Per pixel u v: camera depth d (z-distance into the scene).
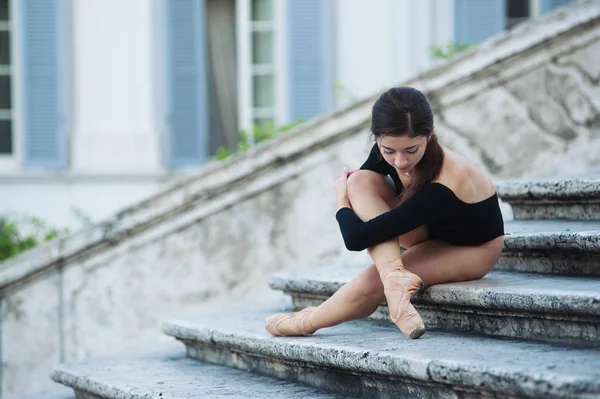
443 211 4.88
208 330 6.01
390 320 5.66
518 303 4.73
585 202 6.23
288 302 7.27
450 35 12.95
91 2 13.27
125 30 13.31
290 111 13.23
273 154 8.37
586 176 6.56
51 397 6.63
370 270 5.10
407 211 4.82
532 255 5.64
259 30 13.38
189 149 13.43
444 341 4.83
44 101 13.30
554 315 4.67
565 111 8.47
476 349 4.54
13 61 13.48
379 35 13.14
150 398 5.16
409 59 13.05
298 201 8.41
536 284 5.00
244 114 13.38
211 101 13.82
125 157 13.27
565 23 8.38
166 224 8.43
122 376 5.86
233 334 5.73
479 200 4.98
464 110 8.41
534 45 8.35
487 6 12.88
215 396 5.04
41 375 8.59
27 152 13.30
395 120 4.56
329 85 13.23
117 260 8.48
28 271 8.47
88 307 8.52
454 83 8.38
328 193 8.40
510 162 8.45
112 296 8.48
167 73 13.34
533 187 6.50
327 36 13.17
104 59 13.31
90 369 6.25
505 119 8.43
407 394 4.59
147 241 8.44
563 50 8.41
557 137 8.47
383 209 4.99
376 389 4.78
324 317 5.19
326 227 8.40
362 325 5.66
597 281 5.04
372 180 5.09
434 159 4.82
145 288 8.45
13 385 8.60
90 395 5.99
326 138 8.34
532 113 8.45
